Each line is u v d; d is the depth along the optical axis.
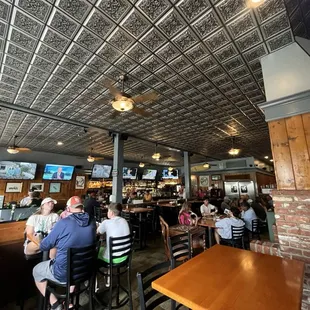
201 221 4.34
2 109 4.27
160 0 1.87
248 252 1.97
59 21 2.10
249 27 2.19
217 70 2.97
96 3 1.90
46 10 1.96
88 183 10.42
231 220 3.69
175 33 2.27
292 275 1.43
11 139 6.92
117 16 2.04
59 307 2.00
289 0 1.57
